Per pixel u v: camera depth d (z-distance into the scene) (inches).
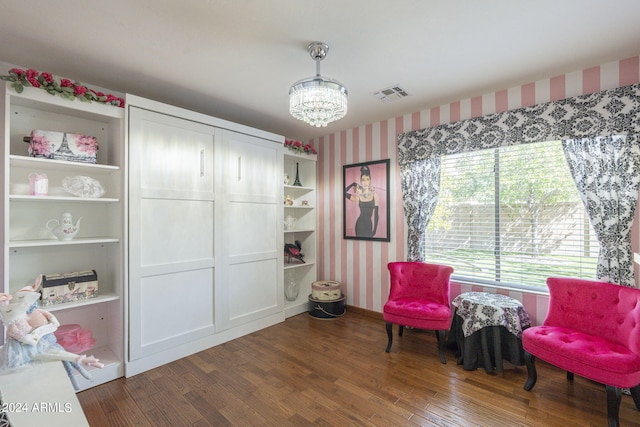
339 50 83.0
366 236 150.7
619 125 86.8
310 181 171.8
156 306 99.9
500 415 74.2
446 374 94.0
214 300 115.7
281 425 71.4
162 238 101.7
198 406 78.4
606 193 89.9
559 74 97.7
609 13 67.5
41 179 83.4
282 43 79.4
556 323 88.4
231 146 122.3
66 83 83.4
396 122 139.9
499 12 67.2
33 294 54.2
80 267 99.3
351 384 88.6
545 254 104.9
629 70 87.3
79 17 67.8
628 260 86.6
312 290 156.9
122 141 93.5
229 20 69.6
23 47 79.9
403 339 121.5
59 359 51.6
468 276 121.9
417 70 94.9
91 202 100.0
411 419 73.2
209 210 114.7
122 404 79.0
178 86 105.3
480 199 119.1
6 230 76.2
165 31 73.7
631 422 71.3
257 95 113.8
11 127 86.5
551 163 103.7
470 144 115.8
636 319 72.5
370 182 149.3
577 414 74.4
